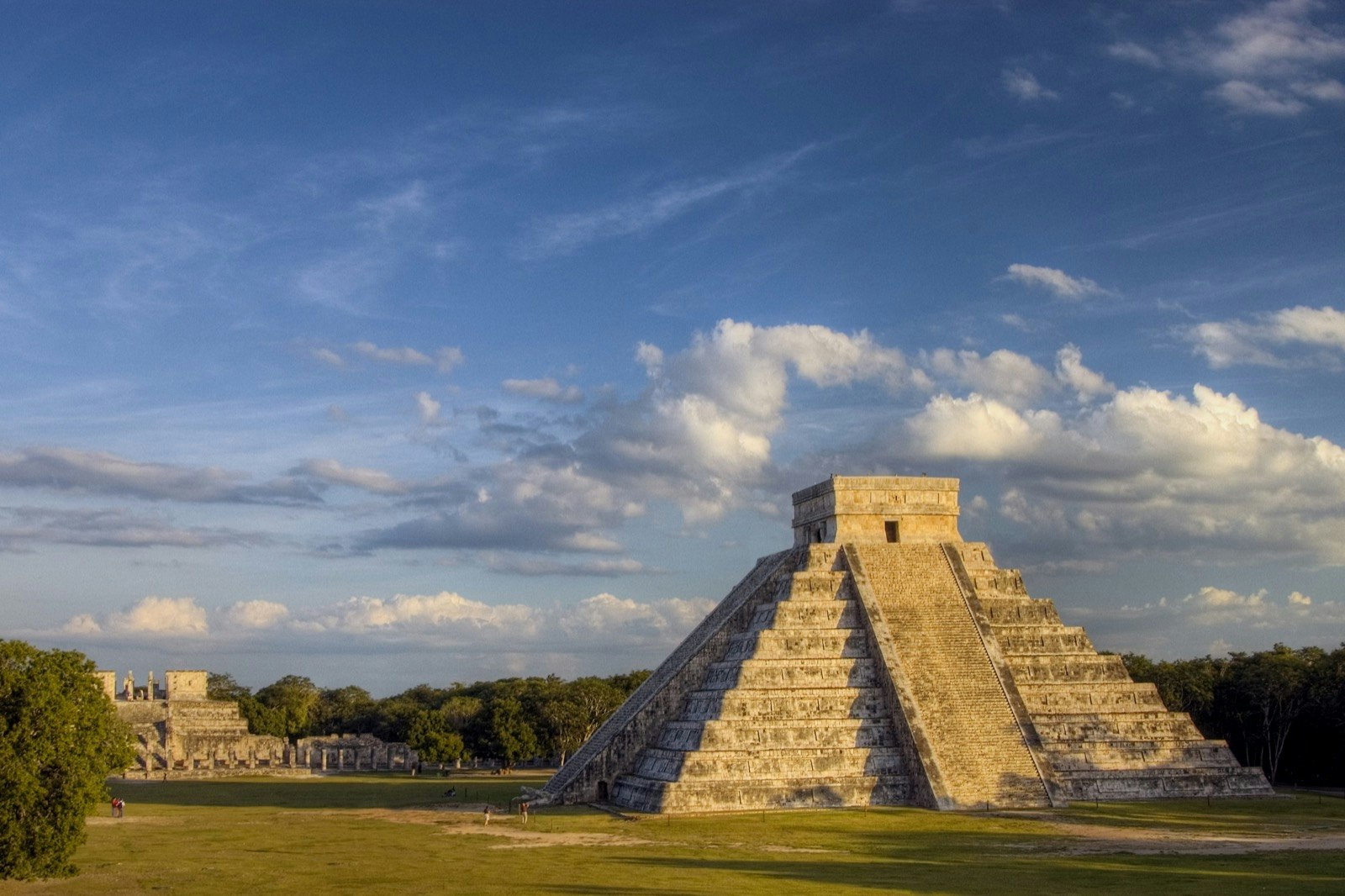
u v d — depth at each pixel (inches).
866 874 2448.3
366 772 6993.1
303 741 7800.2
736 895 2181.3
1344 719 4717.0
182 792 5241.1
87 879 2507.4
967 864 2578.7
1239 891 2169.0
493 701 6929.1
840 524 4328.3
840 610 4104.3
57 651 2468.0
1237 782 3880.4
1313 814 3479.3
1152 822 3289.9
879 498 4362.7
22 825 2303.2
